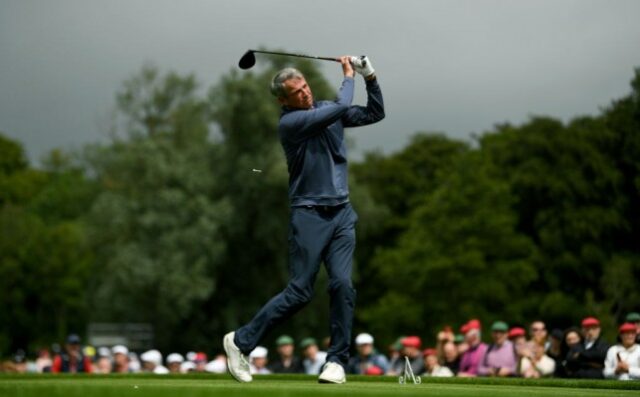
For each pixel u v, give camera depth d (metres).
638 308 44.59
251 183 42.34
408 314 48.88
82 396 4.98
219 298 44.75
